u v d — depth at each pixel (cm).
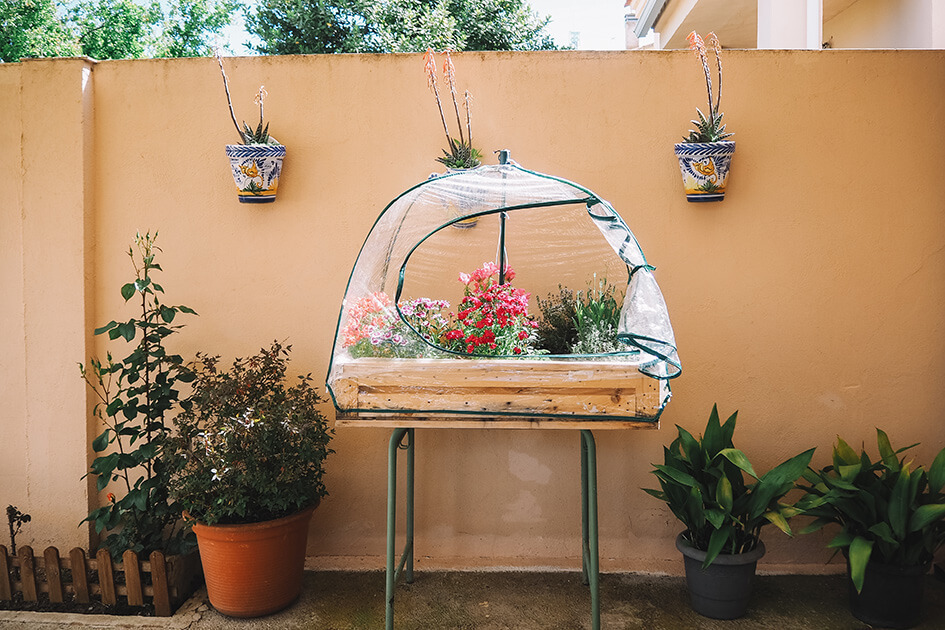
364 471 344
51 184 335
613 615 300
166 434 323
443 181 274
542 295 328
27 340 339
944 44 419
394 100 333
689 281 332
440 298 333
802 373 333
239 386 301
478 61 330
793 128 327
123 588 316
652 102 329
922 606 301
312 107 335
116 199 341
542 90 330
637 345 248
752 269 331
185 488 288
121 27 1155
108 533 346
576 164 331
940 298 331
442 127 333
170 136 338
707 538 298
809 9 491
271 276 340
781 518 277
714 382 334
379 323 272
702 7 673
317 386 341
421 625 293
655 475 339
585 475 327
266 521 288
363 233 337
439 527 344
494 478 341
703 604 297
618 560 340
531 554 342
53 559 313
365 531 345
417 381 261
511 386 258
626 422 257
